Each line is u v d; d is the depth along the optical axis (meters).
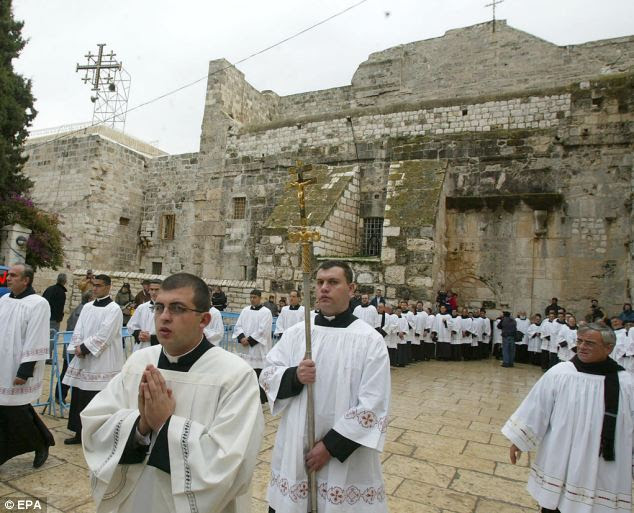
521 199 17.02
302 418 3.10
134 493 2.40
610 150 16.27
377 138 19.98
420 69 24.64
